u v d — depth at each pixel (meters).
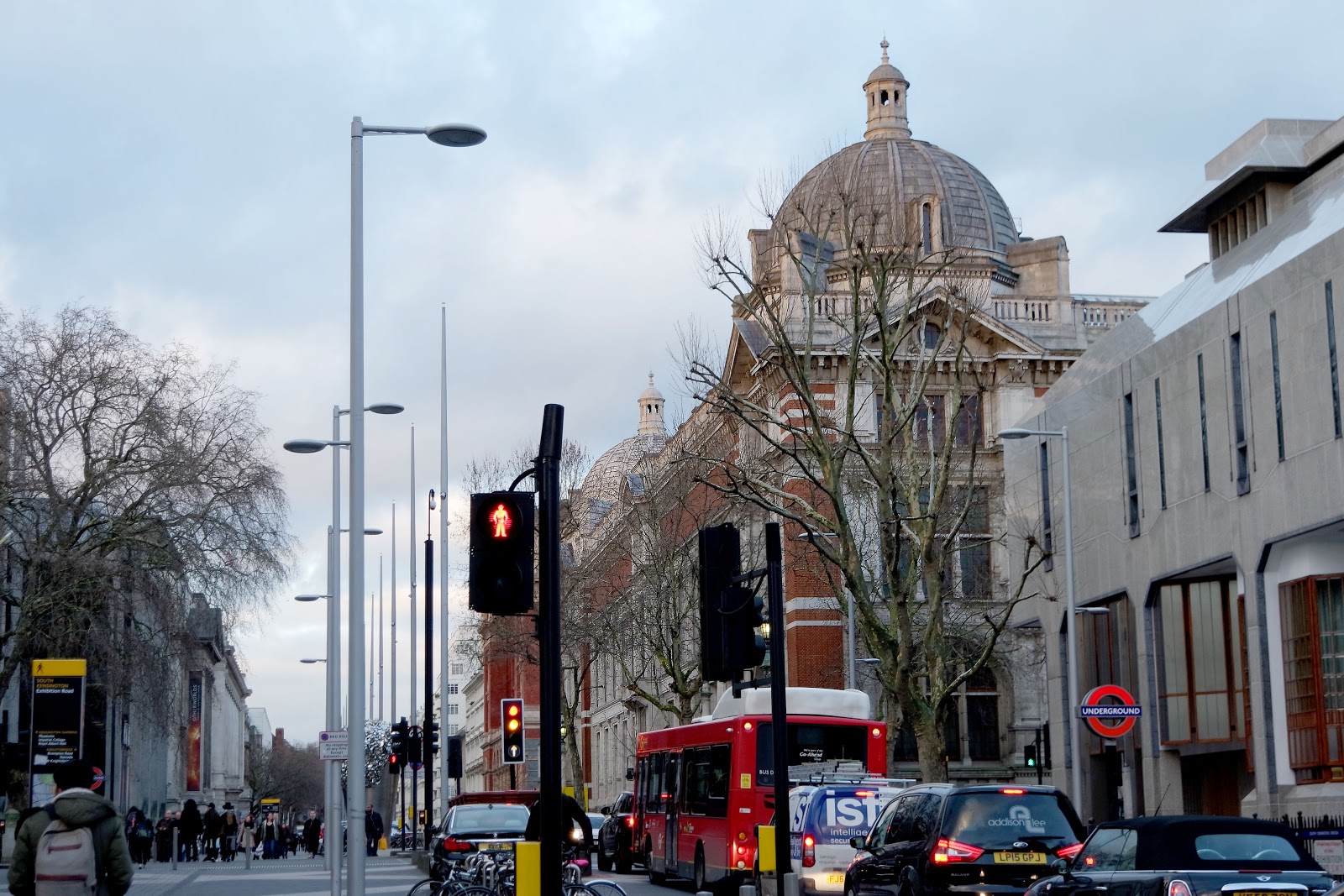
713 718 33.94
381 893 33.31
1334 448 31.75
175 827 50.47
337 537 40.56
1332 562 33.16
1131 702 29.98
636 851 42.22
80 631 41.19
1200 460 37.34
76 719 36.25
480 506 14.22
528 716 110.38
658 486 57.25
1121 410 41.41
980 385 38.59
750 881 29.91
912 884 19.27
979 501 50.69
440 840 28.75
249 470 43.69
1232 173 43.84
